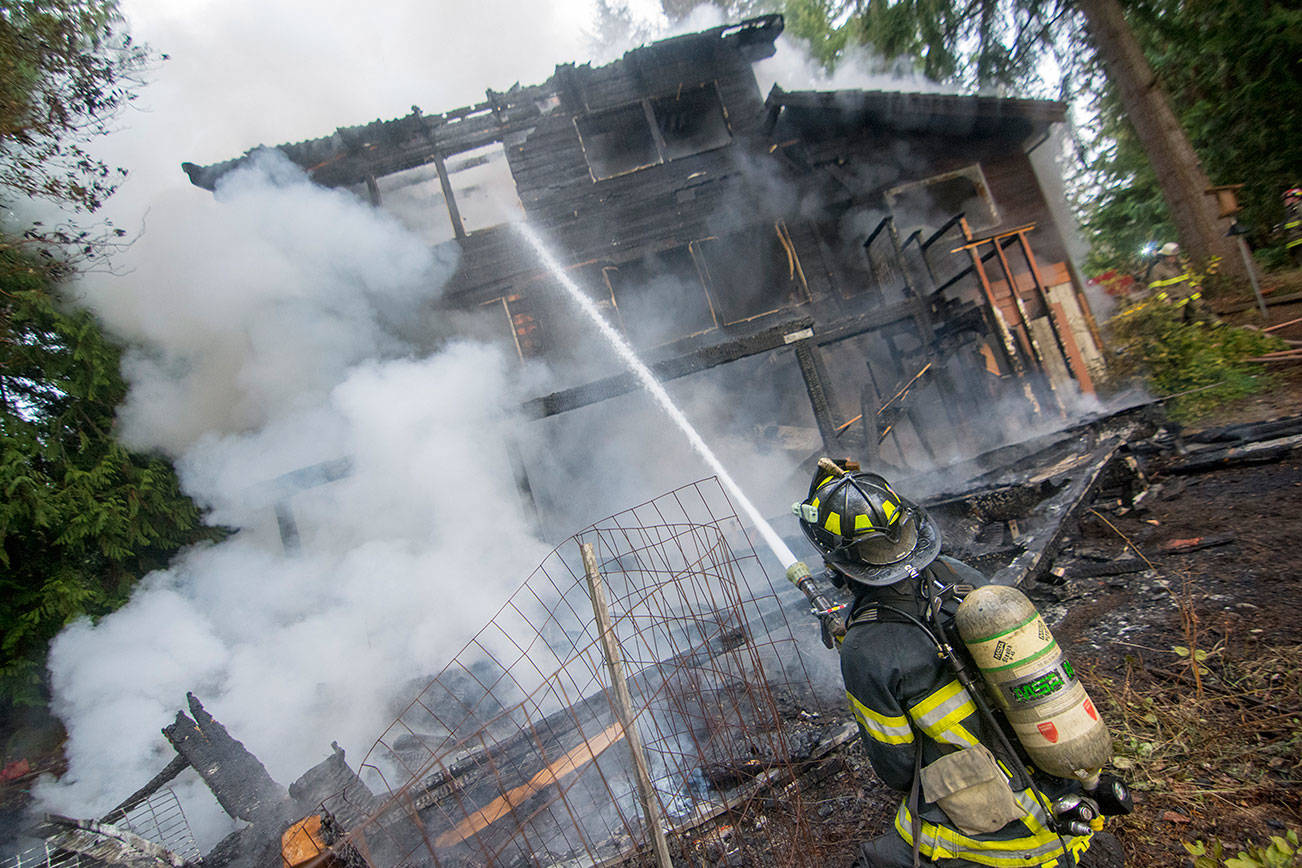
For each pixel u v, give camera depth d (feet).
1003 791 5.33
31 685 26.76
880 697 5.67
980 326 32.22
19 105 23.84
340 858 9.99
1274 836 7.18
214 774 13.62
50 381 30.48
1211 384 27.25
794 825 9.20
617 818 11.07
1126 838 8.29
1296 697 9.61
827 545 6.35
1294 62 39.75
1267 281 40.42
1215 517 16.44
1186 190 38.04
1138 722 10.14
